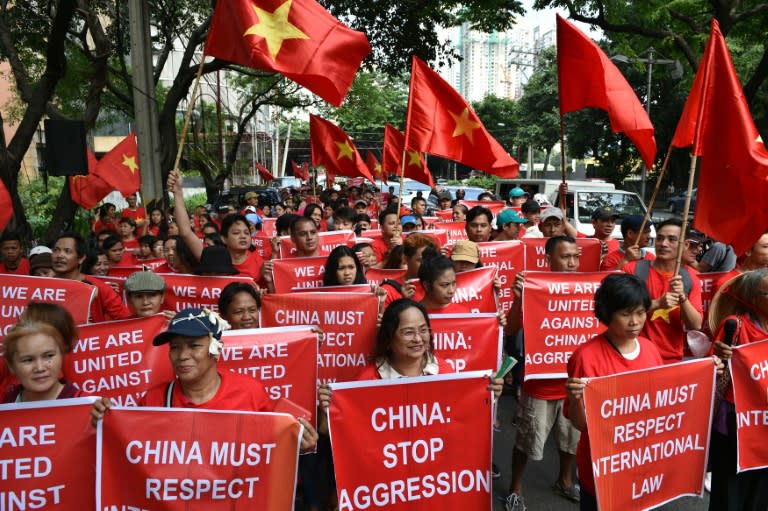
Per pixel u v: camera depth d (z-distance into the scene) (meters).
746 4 16.81
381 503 3.22
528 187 19.00
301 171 28.73
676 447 3.47
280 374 3.90
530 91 48.47
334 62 5.40
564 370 5.05
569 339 5.07
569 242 5.30
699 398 3.50
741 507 3.96
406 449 3.23
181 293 5.34
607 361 3.41
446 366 3.69
